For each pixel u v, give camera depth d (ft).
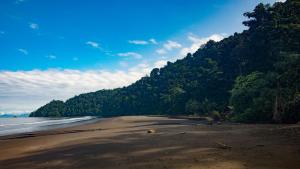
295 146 44.55
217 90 264.31
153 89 483.10
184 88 378.73
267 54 188.65
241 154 40.27
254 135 61.93
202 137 62.54
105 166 37.37
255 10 237.25
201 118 185.98
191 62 497.46
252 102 123.85
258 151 41.86
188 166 34.55
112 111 555.69
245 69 215.92
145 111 448.65
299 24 167.22
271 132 65.16
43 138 81.05
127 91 601.62
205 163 35.70
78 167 37.86
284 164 33.55
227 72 275.39
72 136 81.97
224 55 325.01
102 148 53.01
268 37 194.90
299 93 106.22
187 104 291.79
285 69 114.11
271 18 208.44
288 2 200.85
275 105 106.93
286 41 167.63
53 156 47.21
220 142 52.95
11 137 93.35
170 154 43.09
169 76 506.89
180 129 89.76
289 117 102.58
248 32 260.42
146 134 75.51
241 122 123.24
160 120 176.45
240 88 134.62
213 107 231.91
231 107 154.30
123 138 68.13
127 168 35.40
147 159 40.24
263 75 134.92
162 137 66.03
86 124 164.35
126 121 172.86
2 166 41.83
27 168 39.34
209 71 327.47
